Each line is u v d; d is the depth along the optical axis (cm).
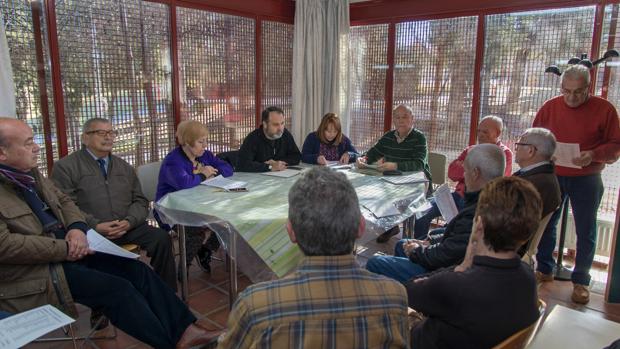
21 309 173
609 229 305
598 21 294
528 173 209
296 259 182
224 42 373
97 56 297
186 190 244
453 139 379
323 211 88
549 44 319
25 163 184
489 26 344
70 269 183
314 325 83
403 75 400
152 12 323
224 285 280
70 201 215
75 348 184
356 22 420
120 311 180
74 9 282
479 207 122
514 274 115
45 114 278
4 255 166
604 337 118
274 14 408
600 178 261
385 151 339
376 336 85
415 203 241
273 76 421
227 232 199
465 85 364
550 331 120
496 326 114
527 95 335
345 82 432
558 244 319
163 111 340
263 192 239
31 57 268
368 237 261
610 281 256
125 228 236
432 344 129
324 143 352
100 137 238
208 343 184
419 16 380
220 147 386
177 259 314
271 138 318
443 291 119
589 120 260
